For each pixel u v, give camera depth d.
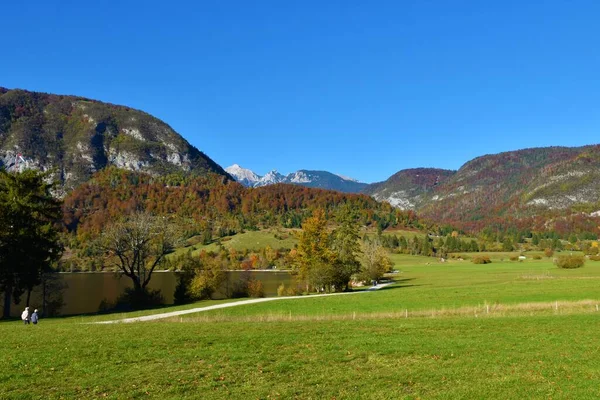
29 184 51.41
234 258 176.75
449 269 123.06
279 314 39.78
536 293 51.31
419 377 17.59
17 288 51.72
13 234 46.28
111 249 60.62
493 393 15.47
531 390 15.72
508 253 197.12
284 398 15.22
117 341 24.05
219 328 28.88
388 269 115.50
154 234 62.12
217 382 16.97
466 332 26.61
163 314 44.12
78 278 123.00
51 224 55.16
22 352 21.47
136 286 60.56
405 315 36.31
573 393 15.32
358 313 39.81
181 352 21.64
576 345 22.47
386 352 21.62
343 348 22.53
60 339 24.75
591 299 44.69
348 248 89.38
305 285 84.44
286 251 193.75
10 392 15.63
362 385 16.66
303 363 19.80
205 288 65.38
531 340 23.94
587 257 146.12
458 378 17.36
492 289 57.94
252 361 20.00
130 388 16.17
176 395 15.44
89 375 17.73
